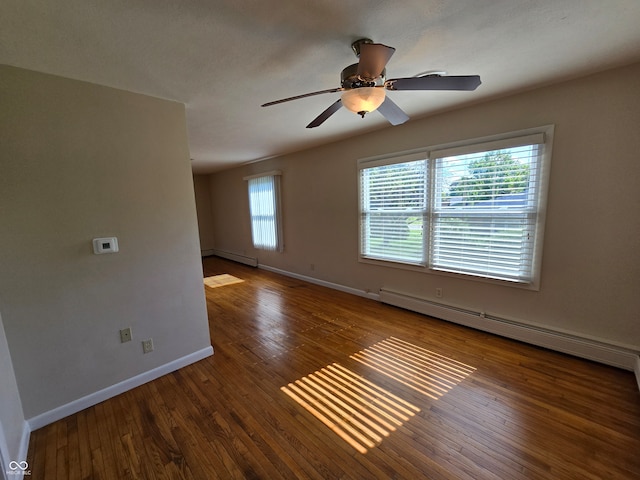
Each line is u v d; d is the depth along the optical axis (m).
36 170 1.73
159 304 2.28
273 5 1.25
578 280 2.32
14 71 1.64
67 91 1.81
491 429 1.66
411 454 1.53
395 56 1.77
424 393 2.00
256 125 3.08
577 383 2.03
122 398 2.05
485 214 2.75
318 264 4.75
